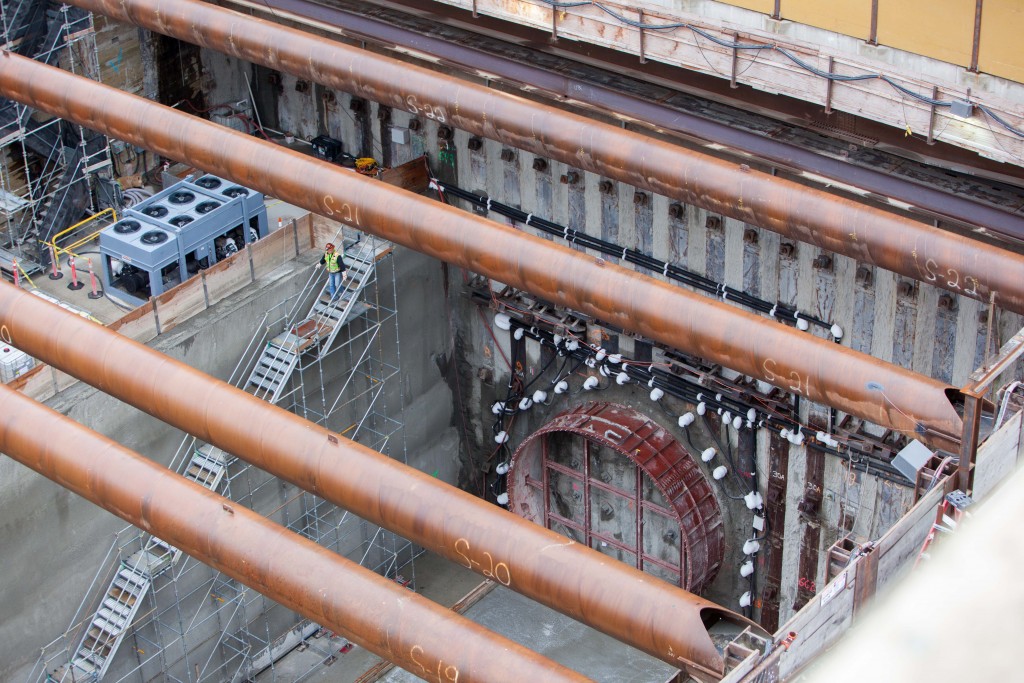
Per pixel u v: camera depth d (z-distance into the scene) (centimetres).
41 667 4197
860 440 4228
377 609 2602
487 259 3431
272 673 4734
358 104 5316
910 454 2681
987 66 3064
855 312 4103
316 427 3031
